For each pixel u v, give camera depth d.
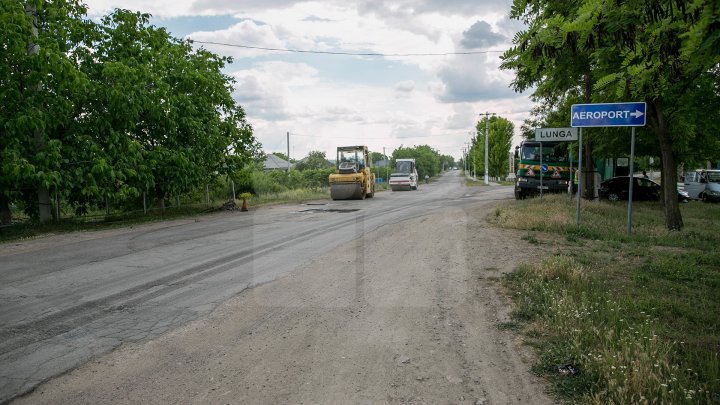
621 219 12.83
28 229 13.33
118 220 16.14
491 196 27.59
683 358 3.82
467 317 5.11
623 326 4.49
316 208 20.03
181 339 4.59
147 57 17.48
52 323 5.10
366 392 3.47
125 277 7.17
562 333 4.42
